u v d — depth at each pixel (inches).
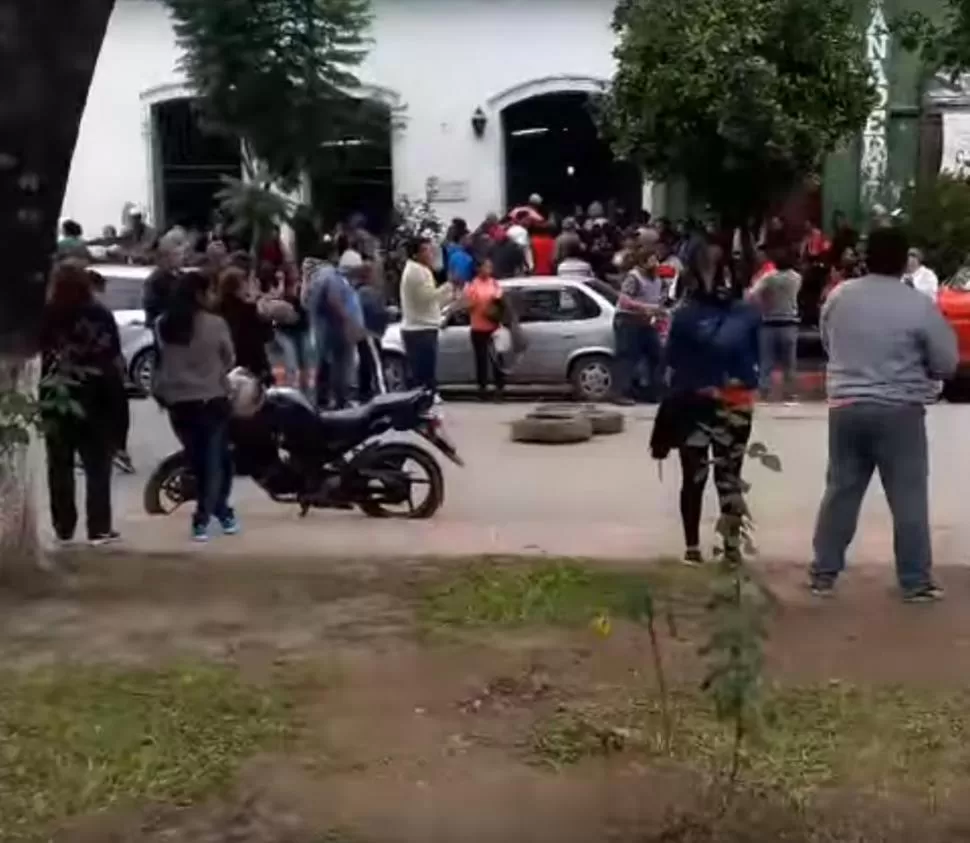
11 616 299.6
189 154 1057.5
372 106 1010.1
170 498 423.8
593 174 1061.1
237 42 920.9
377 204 1037.2
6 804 203.9
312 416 412.5
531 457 523.5
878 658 265.7
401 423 418.3
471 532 396.2
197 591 319.9
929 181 852.6
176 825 198.1
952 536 384.2
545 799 204.8
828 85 780.0
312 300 590.9
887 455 301.7
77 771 215.8
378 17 1021.2
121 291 730.8
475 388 712.4
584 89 1021.2
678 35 774.5
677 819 196.9
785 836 192.1
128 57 1043.9
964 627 286.2
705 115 773.3
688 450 329.4
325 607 304.8
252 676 258.2
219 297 454.9
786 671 257.0
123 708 241.8
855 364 301.1
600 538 385.1
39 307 322.3
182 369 375.9
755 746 221.3
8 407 303.4
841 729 229.9
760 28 769.6
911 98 936.3
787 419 596.7
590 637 278.2
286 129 938.7
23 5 293.4
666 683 250.2
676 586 311.6
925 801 204.1
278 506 438.0
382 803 204.2
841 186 949.8
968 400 666.8
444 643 276.7
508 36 1024.9
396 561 351.3
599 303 698.8
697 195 813.9
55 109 301.6
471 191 1034.7
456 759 219.9
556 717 236.2
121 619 296.7
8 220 308.2
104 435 372.5
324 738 228.7
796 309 691.4
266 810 202.1
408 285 611.5
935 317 298.7
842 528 309.1
